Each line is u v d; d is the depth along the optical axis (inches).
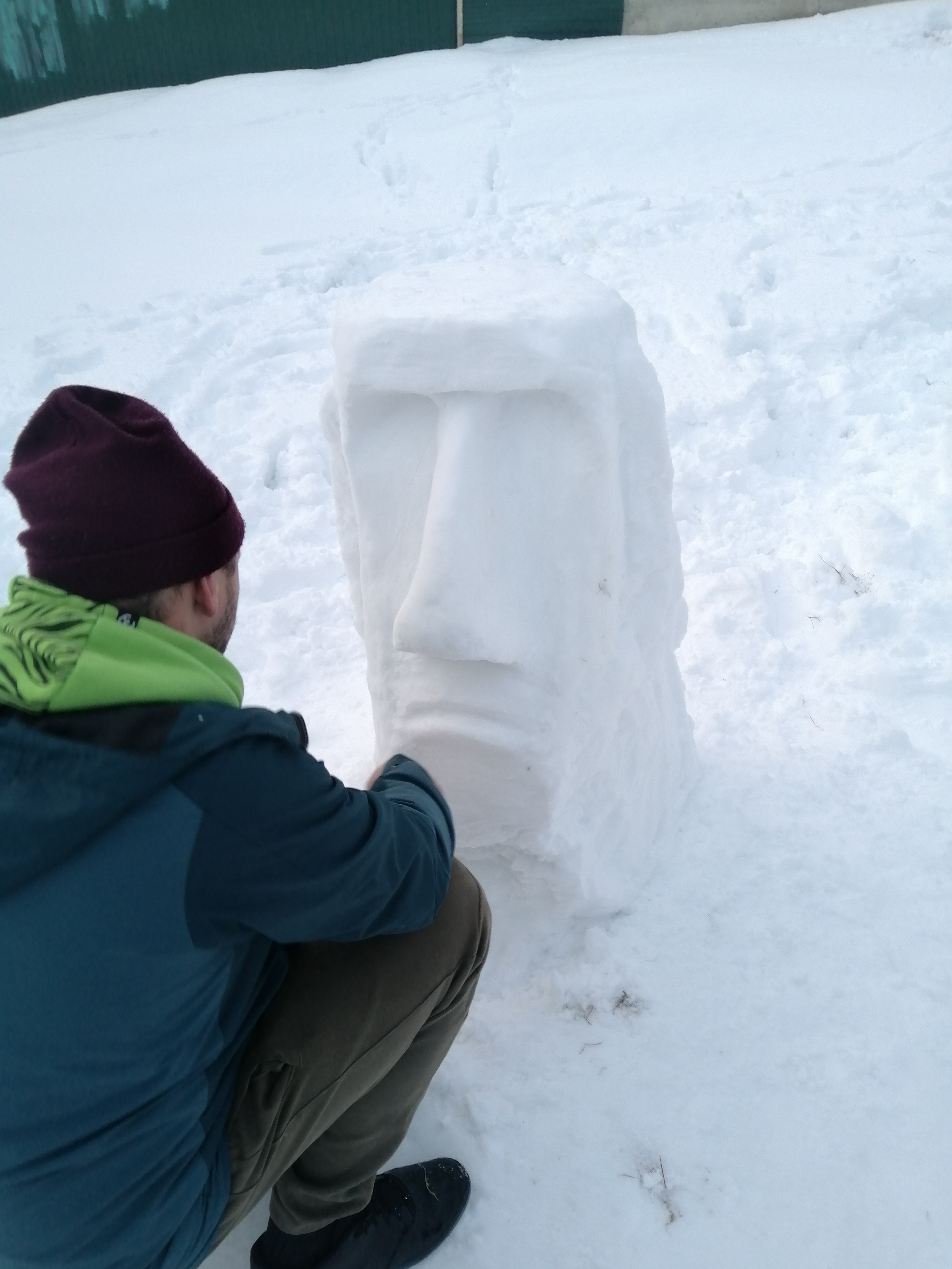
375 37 371.9
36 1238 43.3
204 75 385.1
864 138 235.9
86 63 389.4
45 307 220.1
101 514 42.1
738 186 225.0
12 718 40.0
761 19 347.6
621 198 233.9
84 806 38.8
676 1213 64.7
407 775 56.9
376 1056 54.3
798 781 92.1
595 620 66.6
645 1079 71.7
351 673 115.5
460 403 61.7
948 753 93.0
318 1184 59.2
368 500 67.1
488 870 78.4
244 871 42.5
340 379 64.7
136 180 290.2
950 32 292.5
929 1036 71.6
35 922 39.7
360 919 48.1
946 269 169.2
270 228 251.3
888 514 117.5
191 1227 47.6
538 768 67.4
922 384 144.6
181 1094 46.7
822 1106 68.9
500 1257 64.1
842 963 77.1
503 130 278.4
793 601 114.4
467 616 60.2
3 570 143.6
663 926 81.1
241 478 153.3
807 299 168.7
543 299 63.4
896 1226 62.6
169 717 40.6
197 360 189.8
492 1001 78.9
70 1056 41.1
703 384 152.9
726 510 131.0
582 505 63.4
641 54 323.3
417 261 219.6
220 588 49.3
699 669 106.8
